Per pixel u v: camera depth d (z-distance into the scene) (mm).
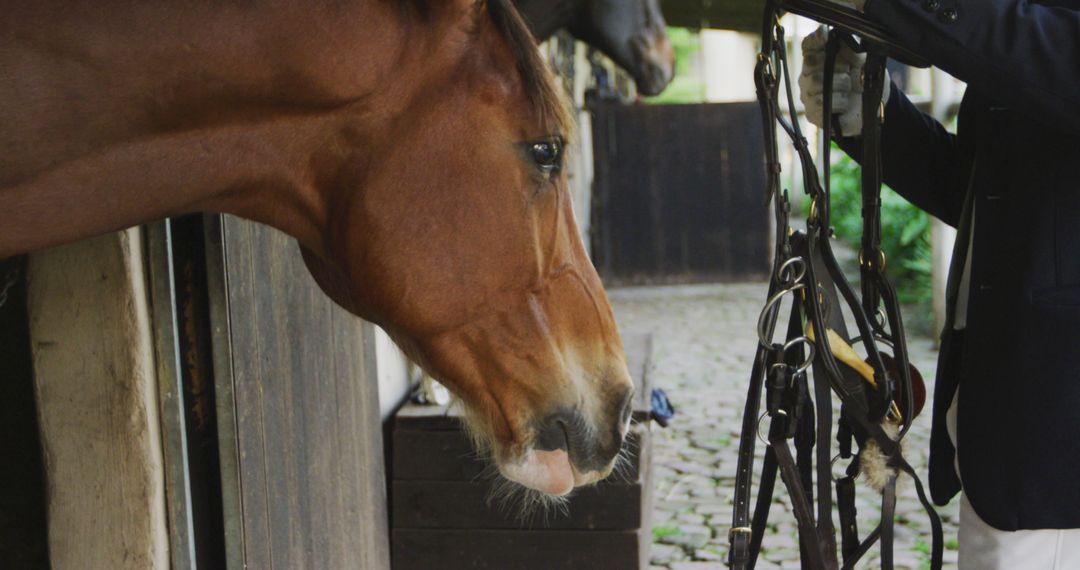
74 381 1648
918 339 6922
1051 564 1664
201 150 1227
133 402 1648
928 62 1563
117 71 1169
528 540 2814
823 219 1671
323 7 1225
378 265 1294
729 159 10305
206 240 1786
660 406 3744
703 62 20203
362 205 1278
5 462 1878
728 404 5422
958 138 1842
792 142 1681
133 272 1629
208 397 1894
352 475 2557
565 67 7688
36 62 1144
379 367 2963
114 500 1678
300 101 1239
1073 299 1562
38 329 1641
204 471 1903
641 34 4242
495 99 1295
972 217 1733
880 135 1763
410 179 1279
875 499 3936
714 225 10391
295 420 2154
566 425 1380
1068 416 1565
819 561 1637
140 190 1210
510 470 1369
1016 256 1595
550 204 1354
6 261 1688
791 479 1638
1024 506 1595
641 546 2822
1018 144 1604
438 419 2826
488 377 1357
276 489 2043
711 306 8922
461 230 1299
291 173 1278
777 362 1658
